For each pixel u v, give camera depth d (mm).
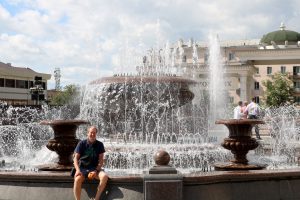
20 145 20078
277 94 76125
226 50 86375
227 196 7828
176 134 14664
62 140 9469
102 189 7305
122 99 14289
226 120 9742
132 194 7375
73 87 74375
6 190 7922
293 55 82125
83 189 7492
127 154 10977
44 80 86062
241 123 9586
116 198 7375
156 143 13641
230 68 81375
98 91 14586
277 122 23531
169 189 7223
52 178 7719
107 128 14789
